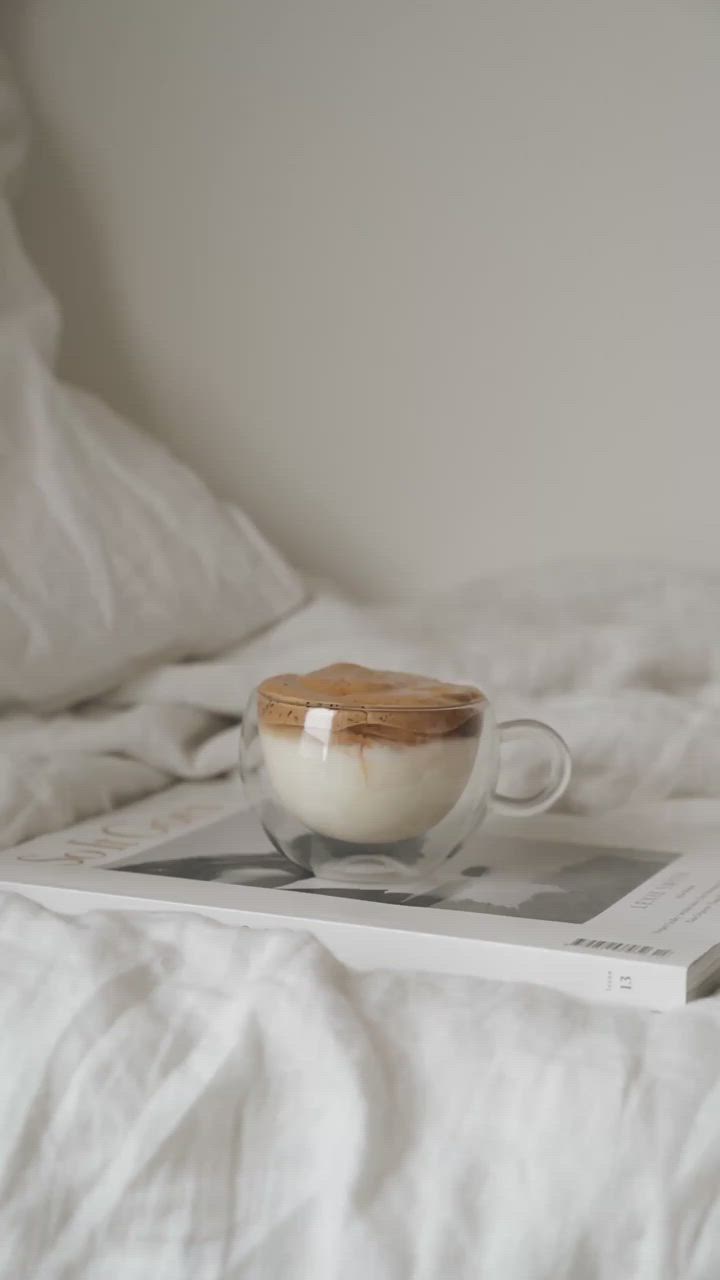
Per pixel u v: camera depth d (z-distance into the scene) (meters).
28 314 1.04
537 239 1.13
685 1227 0.44
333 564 1.22
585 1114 0.46
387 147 1.15
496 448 1.17
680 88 1.09
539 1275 0.44
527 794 0.81
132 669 0.95
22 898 0.58
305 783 0.64
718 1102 0.46
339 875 0.65
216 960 0.53
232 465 1.22
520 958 0.56
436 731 0.63
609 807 0.83
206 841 0.74
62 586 0.89
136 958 0.53
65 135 1.21
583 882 0.67
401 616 1.03
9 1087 0.49
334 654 0.94
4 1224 0.47
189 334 1.22
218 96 1.17
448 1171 0.46
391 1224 0.45
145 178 1.20
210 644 0.99
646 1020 0.51
